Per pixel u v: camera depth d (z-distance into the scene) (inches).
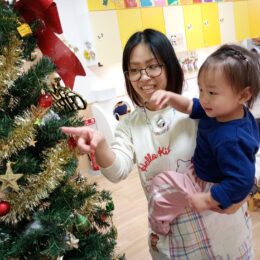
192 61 179.8
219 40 177.6
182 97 34.8
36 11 35.5
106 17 130.3
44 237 33.4
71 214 34.6
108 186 121.4
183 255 36.9
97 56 130.3
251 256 40.1
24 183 33.1
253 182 28.7
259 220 82.0
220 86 28.7
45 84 35.2
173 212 35.0
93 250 37.1
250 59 29.0
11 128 31.1
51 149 35.0
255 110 68.5
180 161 35.5
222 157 29.3
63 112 40.0
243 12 188.7
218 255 36.5
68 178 37.7
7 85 32.1
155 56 34.3
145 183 37.6
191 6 161.3
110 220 46.3
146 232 86.5
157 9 146.5
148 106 37.4
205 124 33.0
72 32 133.3
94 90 142.7
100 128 130.4
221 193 28.3
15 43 31.9
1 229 33.6
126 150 36.7
